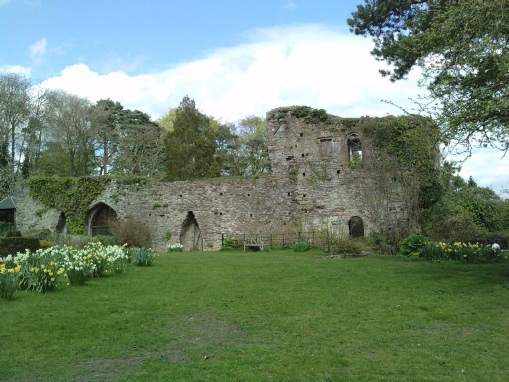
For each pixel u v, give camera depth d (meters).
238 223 29.39
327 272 14.81
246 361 6.87
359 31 20.44
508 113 11.11
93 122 47.38
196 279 13.72
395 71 19.42
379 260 18.20
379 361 6.83
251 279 13.72
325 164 28.33
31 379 6.20
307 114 28.98
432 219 23.75
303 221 28.27
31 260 13.20
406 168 23.83
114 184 32.22
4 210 36.16
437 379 6.18
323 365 6.70
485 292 11.10
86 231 32.84
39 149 47.12
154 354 7.20
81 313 9.43
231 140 57.31
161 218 31.03
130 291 11.70
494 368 6.54
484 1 11.16
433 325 8.64
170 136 41.31
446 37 12.20
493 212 25.94
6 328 8.31
